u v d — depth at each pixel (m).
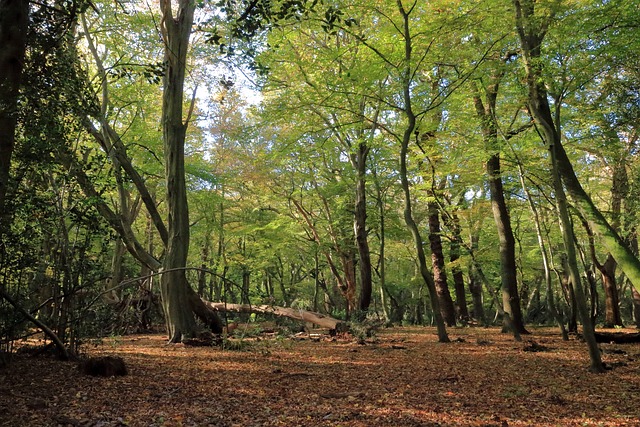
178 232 10.98
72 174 6.66
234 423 4.26
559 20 9.69
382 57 10.64
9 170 5.77
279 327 14.38
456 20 9.98
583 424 4.40
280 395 5.46
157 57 15.01
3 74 5.54
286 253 28.20
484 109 13.41
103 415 4.34
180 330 10.77
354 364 8.06
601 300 30.91
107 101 12.60
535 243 26.02
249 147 22.11
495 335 14.31
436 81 13.27
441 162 16.20
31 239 6.43
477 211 19.34
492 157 13.27
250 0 7.06
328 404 5.06
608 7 8.95
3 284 6.09
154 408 4.67
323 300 35.25
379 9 11.46
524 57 8.34
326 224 23.78
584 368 7.70
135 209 19.86
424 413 4.72
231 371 7.06
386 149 17.91
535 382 6.46
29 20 6.25
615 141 12.91
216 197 21.50
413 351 10.04
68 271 6.88
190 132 21.75
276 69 14.71
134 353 8.84
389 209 21.39
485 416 4.62
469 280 26.44
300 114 14.19
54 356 7.28
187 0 11.02
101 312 7.84
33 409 4.41
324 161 20.52
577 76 9.88
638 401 5.30
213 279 27.02
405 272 32.59
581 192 11.05
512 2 8.59
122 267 23.11
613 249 10.50
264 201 23.78
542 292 34.97
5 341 6.46
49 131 6.11
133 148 16.88
